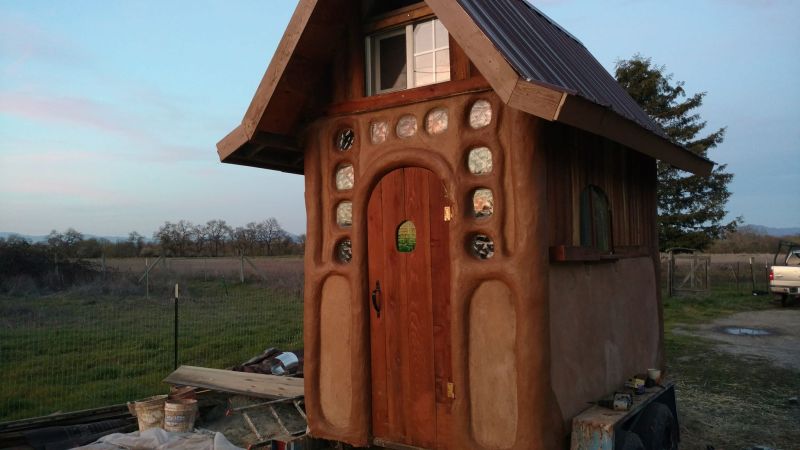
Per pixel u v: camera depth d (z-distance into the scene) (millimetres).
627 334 5625
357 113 4973
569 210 4527
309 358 5180
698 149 23797
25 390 8219
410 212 4645
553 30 6762
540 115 3492
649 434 4738
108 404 7613
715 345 12039
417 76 4883
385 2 5117
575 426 4137
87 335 11922
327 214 5180
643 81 24766
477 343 4266
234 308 15453
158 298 17188
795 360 10500
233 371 7223
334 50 5148
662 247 25031
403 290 4676
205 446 5246
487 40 3670
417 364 4594
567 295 4434
